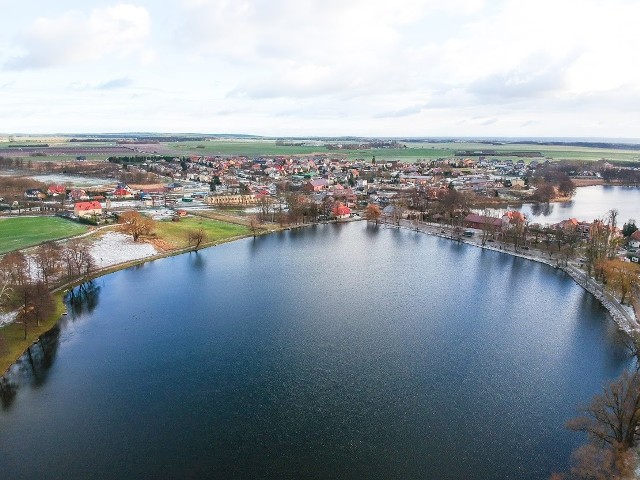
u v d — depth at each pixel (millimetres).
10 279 156375
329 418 96062
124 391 105312
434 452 86562
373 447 87625
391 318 148750
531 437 90875
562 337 135750
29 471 80500
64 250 193875
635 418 79562
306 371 114750
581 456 79250
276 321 145375
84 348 126375
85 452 85312
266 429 92375
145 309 154375
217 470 81250
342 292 173750
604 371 116375
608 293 167625
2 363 116750
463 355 124188
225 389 106438
